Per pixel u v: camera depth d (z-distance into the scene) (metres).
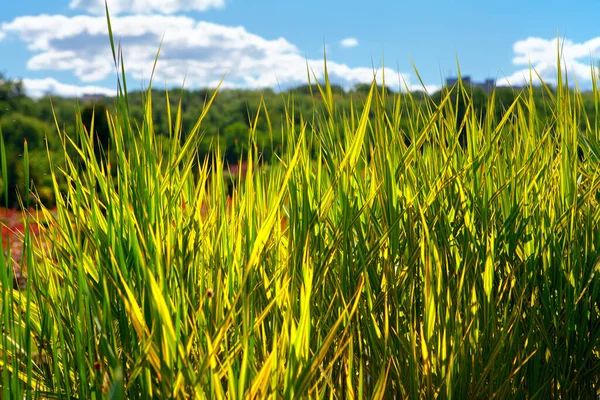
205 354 1.11
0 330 1.09
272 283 1.38
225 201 1.52
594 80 2.04
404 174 1.64
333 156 1.73
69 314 1.37
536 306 1.59
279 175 1.57
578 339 1.64
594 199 1.88
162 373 0.94
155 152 1.36
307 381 0.99
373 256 1.49
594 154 1.96
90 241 1.32
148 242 1.17
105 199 1.31
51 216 1.45
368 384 1.43
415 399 1.29
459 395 1.34
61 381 1.26
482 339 1.45
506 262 1.69
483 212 1.60
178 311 1.02
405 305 1.51
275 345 1.04
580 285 1.62
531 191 1.78
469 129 1.88
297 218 1.40
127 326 1.18
